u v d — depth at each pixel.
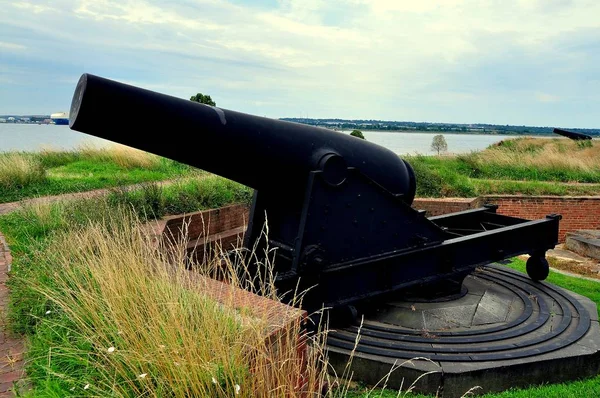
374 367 4.12
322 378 3.01
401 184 5.12
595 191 12.83
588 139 23.44
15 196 8.76
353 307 4.73
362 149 4.92
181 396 2.33
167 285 2.97
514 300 5.62
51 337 2.94
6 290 4.02
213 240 6.95
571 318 5.14
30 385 2.63
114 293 2.93
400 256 4.88
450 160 16.20
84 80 3.15
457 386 4.00
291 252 4.59
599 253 8.97
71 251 3.85
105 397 2.37
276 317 2.96
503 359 4.20
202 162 4.01
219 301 3.13
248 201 8.81
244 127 4.04
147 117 3.45
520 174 15.22
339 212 4.49
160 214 6.95
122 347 2.66
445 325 4.89
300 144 4.39
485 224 6.88
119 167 13.15
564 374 4.30
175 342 2.53
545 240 6.20
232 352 2.56
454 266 5.34
